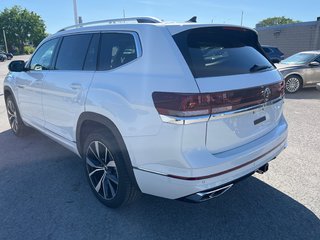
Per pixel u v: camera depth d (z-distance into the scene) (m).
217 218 3.02
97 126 3.13
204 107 2.31
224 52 2.75
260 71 2.88
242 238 2.74
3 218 3.04
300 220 2.97
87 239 2.74
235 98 2.49
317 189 3.53
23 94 4.62
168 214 3.09
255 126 2.83
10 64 4.54
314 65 10.30
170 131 2.36
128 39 2.86
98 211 3.15
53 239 2.74
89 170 3.31
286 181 3.72
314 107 8.00
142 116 2.51
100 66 3.08
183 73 2.37
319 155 4.52
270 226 2.89
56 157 4.54
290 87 10.41
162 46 2.55
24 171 4.07
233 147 2.63
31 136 5.54
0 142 5.24
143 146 2.55
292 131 5.74
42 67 4.11
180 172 2.39
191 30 2.63
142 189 2.74
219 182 2.46
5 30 83.88
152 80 2.49
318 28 21.81
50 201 3.34
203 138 2.39
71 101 3.32
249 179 3.78
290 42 24.09
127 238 2.75
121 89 2.69
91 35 3.30
